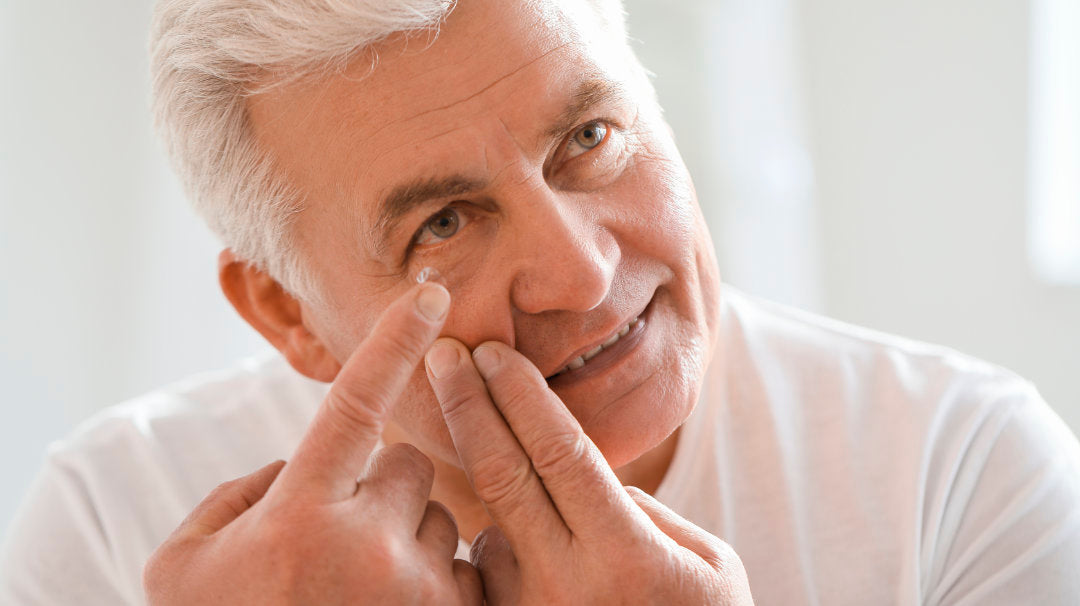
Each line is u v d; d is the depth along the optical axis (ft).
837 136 9.72
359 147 2.86
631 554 2.73
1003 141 9.22
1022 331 9.37
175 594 2.80
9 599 4.49
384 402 2.73
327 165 2.96
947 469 3.82
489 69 2.78
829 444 4.01
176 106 3.34
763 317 4.51
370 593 2.67
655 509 2.98
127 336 7.54
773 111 8.97
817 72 9.67
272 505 2.72
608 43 3.15
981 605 3.70
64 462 4.65
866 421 4.02
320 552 2.66
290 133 3.01
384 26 2.73
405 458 2.91
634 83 3.24
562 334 2.95
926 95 9.41
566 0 2.95
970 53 9.23
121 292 7.52
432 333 2.75
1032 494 3.74
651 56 8.39
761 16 8.85
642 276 3.03
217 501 3.04
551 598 2.78
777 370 4.22
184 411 4.77
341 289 3.17
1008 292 9.37
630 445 3.09
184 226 7.69
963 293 9.53
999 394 3.97
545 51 2.82
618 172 3.04
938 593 3.80
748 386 4.13
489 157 2.80
